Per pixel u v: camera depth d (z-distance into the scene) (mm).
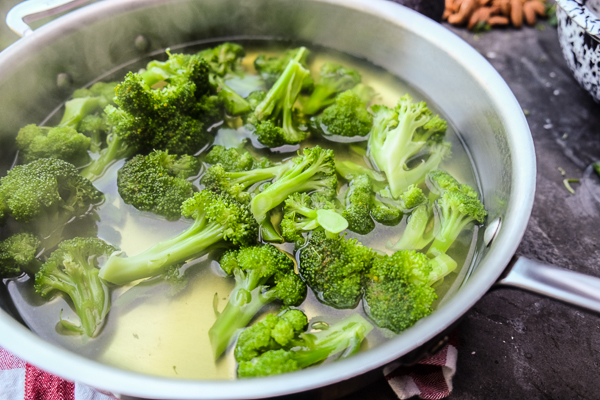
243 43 448
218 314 325
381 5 396
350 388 285
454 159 390
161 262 331
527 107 466
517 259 286
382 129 391
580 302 274
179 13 415
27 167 348
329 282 321
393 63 422
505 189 334
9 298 327
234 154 373
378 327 320
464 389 339
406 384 329
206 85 403
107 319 323
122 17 398
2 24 414
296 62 396
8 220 345
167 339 318
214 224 342
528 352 351
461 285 339
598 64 402
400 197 363
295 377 258
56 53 383
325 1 407
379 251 346
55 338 317
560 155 437
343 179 377
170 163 368
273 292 325
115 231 351
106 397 332
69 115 386
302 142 396
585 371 347
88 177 370
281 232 354
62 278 328
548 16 532
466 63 367
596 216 407
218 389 255
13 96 370
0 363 342
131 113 366
